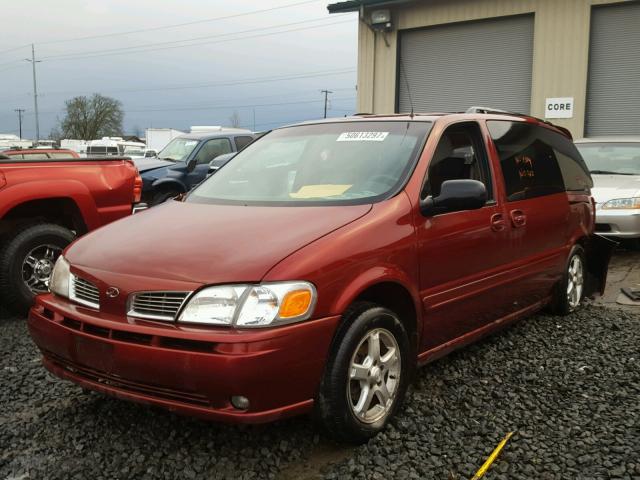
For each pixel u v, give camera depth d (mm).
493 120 4750
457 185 3656
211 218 3566
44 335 3307
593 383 4051
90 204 6117
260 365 2756
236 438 3275
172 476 2912
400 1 16281
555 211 5172
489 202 4336
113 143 44250
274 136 4723
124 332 2945
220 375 2738
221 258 3016
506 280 4449
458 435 3289
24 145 42188
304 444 3234
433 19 16328
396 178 3754
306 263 2971
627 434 3301
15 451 3168
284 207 3670
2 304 5801
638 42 13828
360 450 3145
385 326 3303
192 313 2859
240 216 3543
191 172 12633
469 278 4027
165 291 2932
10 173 5695
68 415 3588
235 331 2795
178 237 3311
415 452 3100
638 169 9805
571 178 5742
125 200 6441
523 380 4086
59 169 5992
